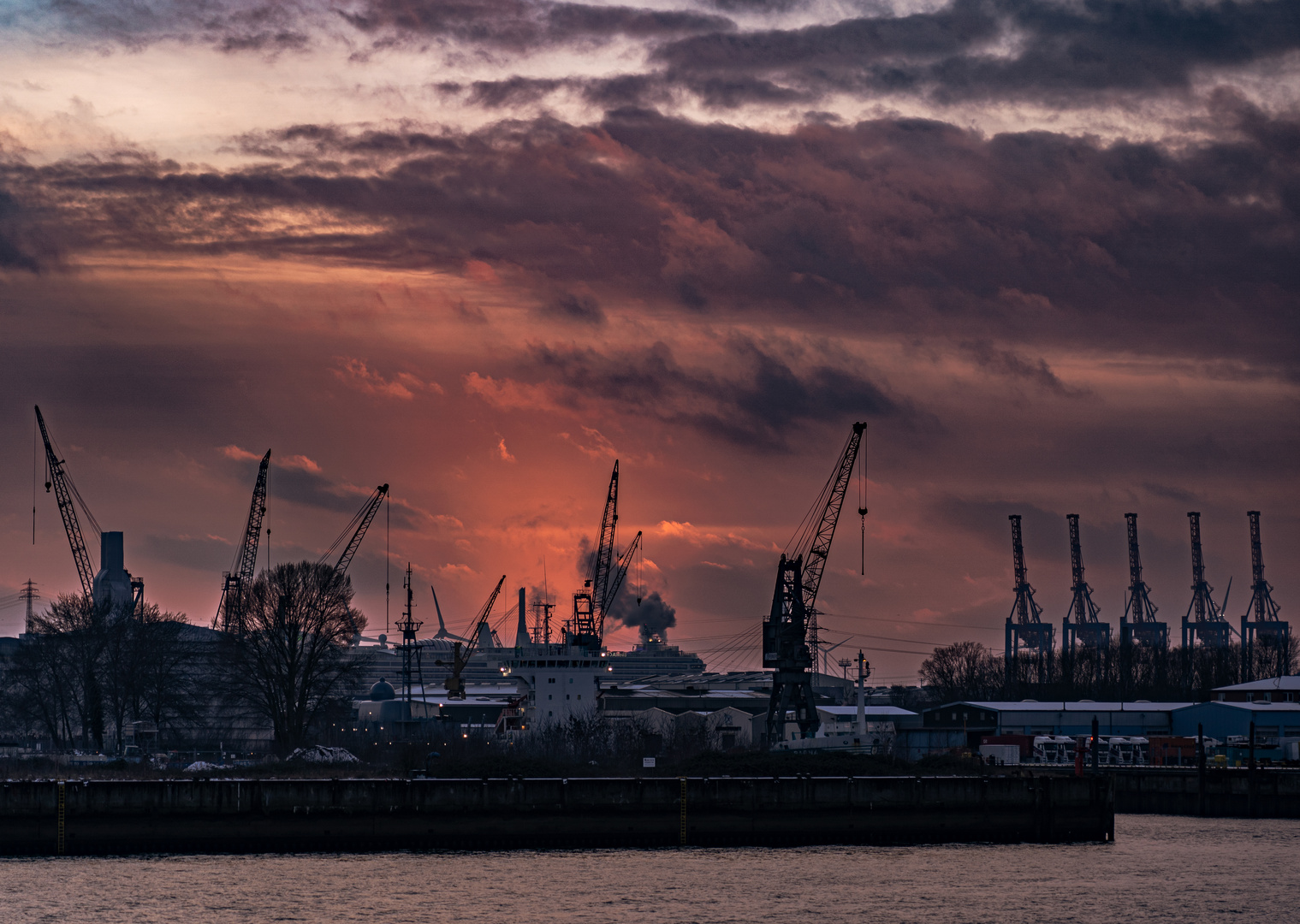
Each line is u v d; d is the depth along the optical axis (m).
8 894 159.12
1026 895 163.12
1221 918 153.00
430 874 173.00
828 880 170.38
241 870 174.12
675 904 156.50
